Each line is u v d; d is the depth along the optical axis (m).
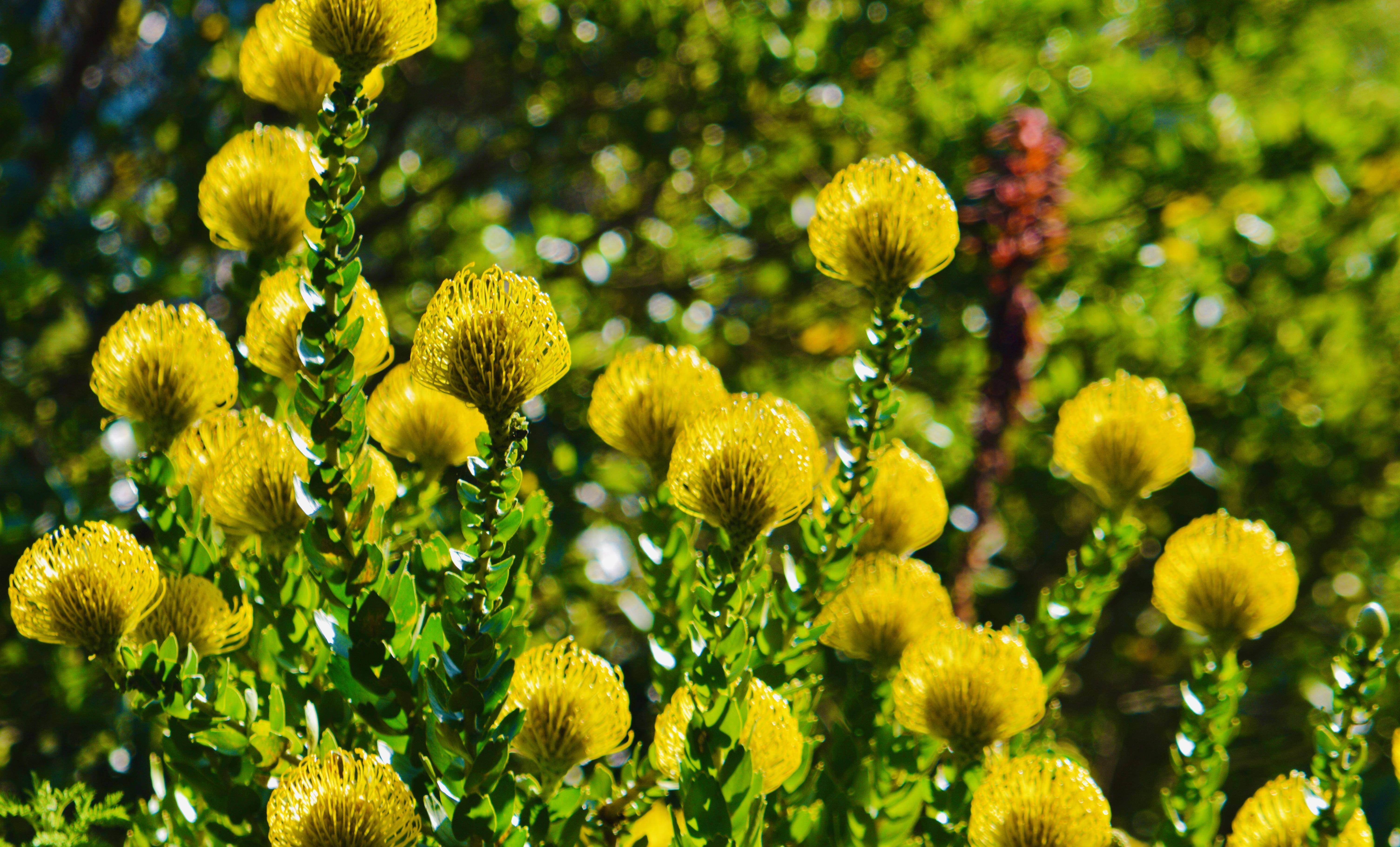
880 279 2.19
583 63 5.56
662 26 5.41
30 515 3.98
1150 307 5.40
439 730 2.06
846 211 2.19
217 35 5.16
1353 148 5.23
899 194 2.18
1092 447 2.31
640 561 2.27
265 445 2.20
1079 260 5.25
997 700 2.16
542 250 5.39
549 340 2.06
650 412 2.24
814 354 5.88
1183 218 5.38
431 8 2.10
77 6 5.44
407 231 6.00
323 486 2.09
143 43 5.55
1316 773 2.20
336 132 2.09
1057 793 2.10
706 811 2.06
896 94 5.38
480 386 2.05
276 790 2.06
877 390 2.21
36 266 4.33
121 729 3.78
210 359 2.23
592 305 5.30
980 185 3.98
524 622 2.22
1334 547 5.57
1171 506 5.67
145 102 5.60
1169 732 6.09
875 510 2.35
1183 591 2.25
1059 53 5.75
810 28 5.36
